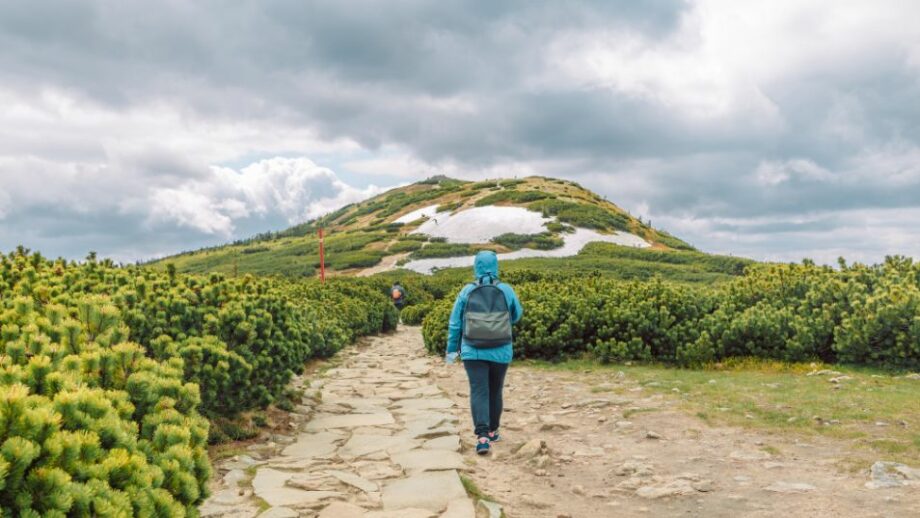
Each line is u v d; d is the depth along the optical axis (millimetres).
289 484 5305
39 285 6781
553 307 13523
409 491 5172
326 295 20156
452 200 121812
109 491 2551
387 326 24266
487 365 6523
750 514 4469
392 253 84250
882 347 10078
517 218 95438
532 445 6371
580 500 5102
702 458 5879
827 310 11031
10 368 2961
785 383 8984
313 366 13156
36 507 2328
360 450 6508
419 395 9766
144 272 9406
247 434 6980
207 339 6785
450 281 44219
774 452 5855
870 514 4195
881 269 12281
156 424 3504
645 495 5043
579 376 10984
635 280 14102
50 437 2494
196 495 3201
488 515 4691
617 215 102250
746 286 13398
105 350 3986
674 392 8789
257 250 110312
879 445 5715
